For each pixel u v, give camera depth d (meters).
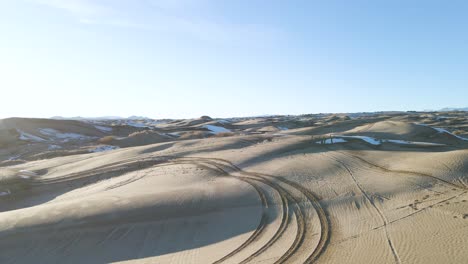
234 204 17.94
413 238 12.48
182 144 36.47
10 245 13.91
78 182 26.31
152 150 34.47
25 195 24.36
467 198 16.00
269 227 15.30
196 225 15.61
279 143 33.91
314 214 16.53
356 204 17.28
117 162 30.31
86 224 15.21
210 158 29.42
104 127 69.44
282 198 18.83
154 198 17.98
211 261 12.45
